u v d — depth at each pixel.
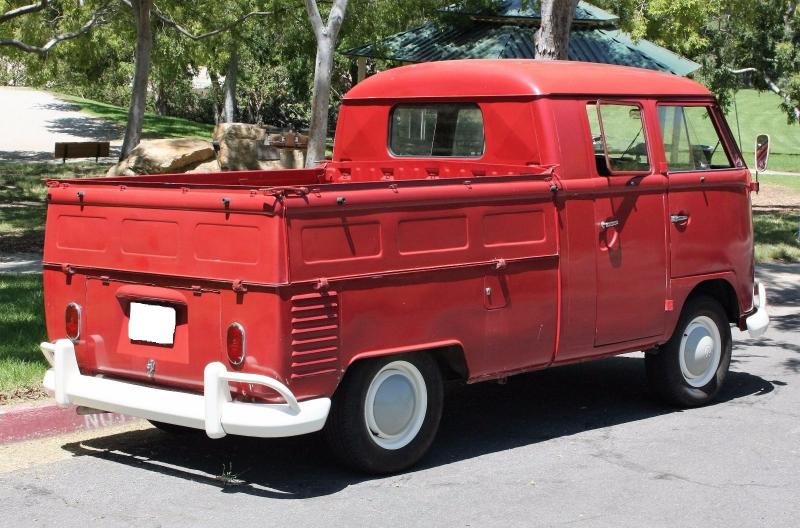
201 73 77.50
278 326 5.46
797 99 35.69
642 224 7.35
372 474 6.22
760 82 38.31
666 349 7.77
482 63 7.50
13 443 6.75
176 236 5.80
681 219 7.62
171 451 6.67
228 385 5.62
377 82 8.05
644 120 7.46
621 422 7.56
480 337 6.43
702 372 8.03
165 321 5.89
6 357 7.97
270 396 5.54
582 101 7.08
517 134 7.07
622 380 8.91
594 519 5.56
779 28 35.66
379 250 5.86
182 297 5.80
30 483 5.99
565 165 6.91
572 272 6.90
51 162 30.97
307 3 14.37
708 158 7.96
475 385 8.70
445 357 6.48
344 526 5.39
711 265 7.87
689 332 7.89
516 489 6.03
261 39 46.59
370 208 5.80
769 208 26.56
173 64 35.78
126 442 6.88
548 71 7.23
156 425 7.05
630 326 7.34
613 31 22.84
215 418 5.55
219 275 5.63
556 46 12.31
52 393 6.25
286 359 5.49
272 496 5.84
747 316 8.27
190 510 5.59
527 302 6.66
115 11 28.41
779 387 8.70
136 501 5.72
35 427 6.86
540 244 6.71
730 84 36.78
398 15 23.39
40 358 8.02
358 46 23.84
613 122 7.25
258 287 5.48
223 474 6.16
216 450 6.72
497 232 6.47
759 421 7.62
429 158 7.70
